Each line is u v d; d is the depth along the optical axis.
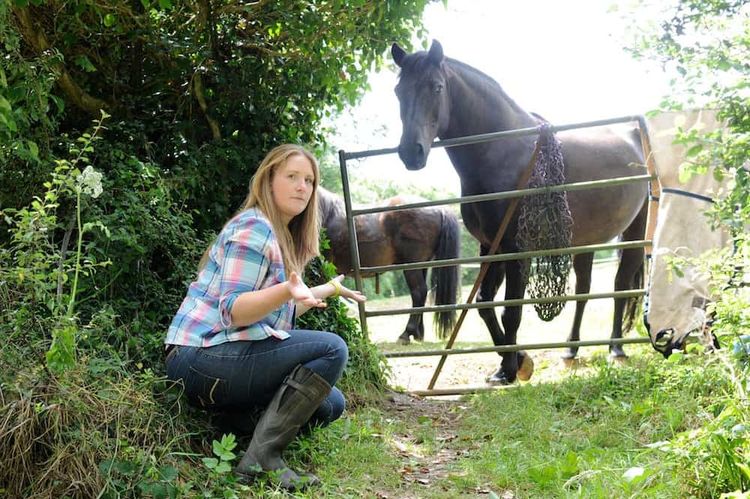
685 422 3.09
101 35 4.20
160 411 2.64
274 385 2.62
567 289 4.79
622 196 5.17
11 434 2.17
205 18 4.41
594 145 5.08
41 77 2.95
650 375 3.84
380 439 3.34
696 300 3.86
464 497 2.63
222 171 4.31
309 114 5.14
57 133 3.96
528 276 4.60
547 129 4.48
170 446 2.54
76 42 4.04
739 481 2.18
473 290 4.71
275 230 2.66
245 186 4.52
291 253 2.73
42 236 2.38
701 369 3.26
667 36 2.58
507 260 4.57
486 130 4.72
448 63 4.66
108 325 2.80
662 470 2.36
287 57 4.78
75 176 2.54
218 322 2.57
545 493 2.60
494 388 4.46
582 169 4.96
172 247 3.62
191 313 2.62
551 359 5.96
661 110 2.48
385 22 4.76
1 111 2.39
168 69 4.45
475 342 7.80
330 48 4.87
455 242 7.71
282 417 2.58
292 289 2.36
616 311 5.73
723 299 2.69
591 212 5.06
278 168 2.67
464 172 4.77
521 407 3.74
